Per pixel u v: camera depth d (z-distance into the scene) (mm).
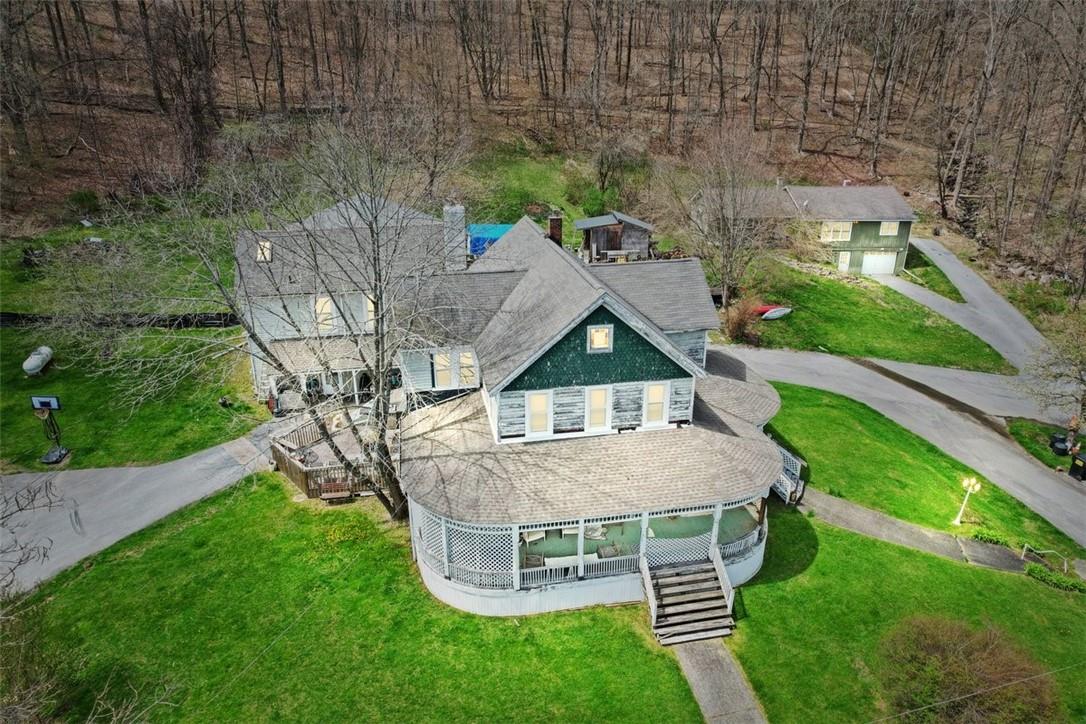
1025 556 28031
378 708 19594
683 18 93688
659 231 61625
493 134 75312
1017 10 71562
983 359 48469
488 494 22297
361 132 42469
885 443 35781
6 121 58406
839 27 92188
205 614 22797
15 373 37500
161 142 56219
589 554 23531
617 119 82125
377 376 24469
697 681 20641
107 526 27203
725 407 28906
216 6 86000
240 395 36750
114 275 37062
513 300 29625
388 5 84938
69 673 20203
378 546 25844
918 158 80812
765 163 67812
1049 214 68438
